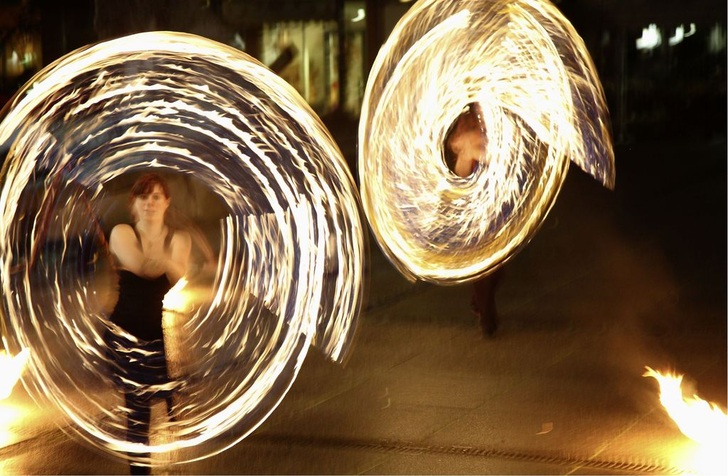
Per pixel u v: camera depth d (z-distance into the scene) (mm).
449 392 6918
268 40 20000
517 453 5730
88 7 16766
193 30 11539
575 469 5477
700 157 21453
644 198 16031
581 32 23625
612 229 13500
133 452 5848
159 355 6324
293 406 6660
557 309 9336
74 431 6160
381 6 20531
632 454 5684
